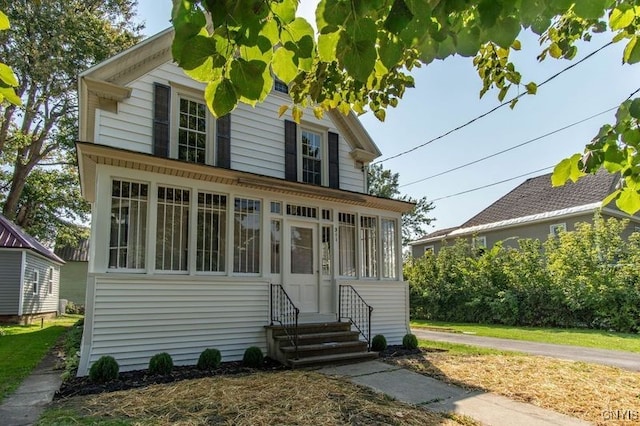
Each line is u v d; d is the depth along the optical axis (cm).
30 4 1441
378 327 988
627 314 1168
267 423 426
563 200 1886
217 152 857
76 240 2555
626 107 211
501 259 1562
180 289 728
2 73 195
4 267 1516
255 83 165
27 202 2278
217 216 804
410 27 148
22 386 572
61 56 1571
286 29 166
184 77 839
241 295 794
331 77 332
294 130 988
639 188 223
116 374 610
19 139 1834
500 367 704
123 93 761
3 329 1309
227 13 142
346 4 152
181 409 466
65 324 1568
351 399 509
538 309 1388
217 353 705
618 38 236
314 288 916
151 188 732
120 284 673
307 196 922
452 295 1688
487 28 151
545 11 153
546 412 473
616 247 1257
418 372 671
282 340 762
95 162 688
